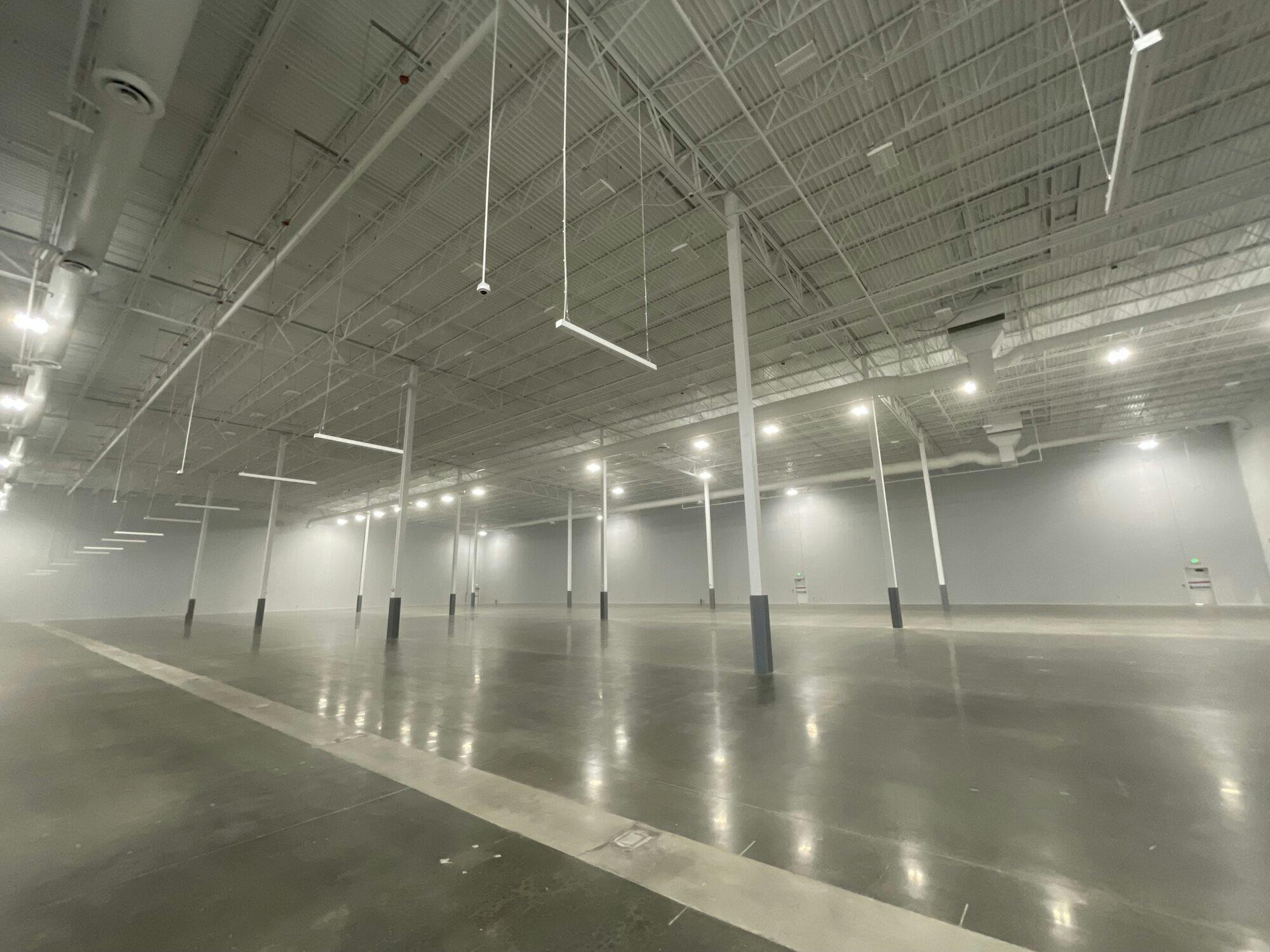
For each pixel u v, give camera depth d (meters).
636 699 7.42
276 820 3.71
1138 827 3.39
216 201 8.77
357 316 12.41
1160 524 21.31
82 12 5.38
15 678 9.62
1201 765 4.39
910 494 26.98
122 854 3.26
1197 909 2.54
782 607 28.25
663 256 10.48
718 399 18.39
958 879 2.83
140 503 28.81
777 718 6.25
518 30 6.44
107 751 5.33
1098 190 8.77
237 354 13.78
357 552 37.28
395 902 2.68
